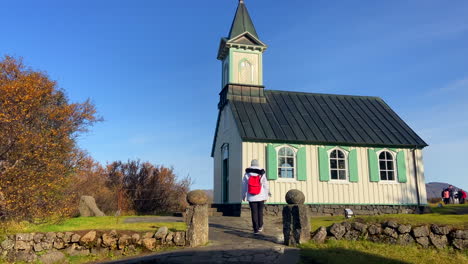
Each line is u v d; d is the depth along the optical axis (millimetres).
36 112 12695
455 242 8992
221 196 21625
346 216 14469
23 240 9680
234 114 19203
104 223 12422
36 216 11602
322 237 9531
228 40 21156
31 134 11820
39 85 13500
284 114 20234
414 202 19250
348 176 18781
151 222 13062
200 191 9898
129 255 9328
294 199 9641
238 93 20859
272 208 17391
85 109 15859
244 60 21484
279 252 8570
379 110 22656
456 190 30969
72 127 15016
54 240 9758
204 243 9594
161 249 9375
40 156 12008
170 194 23203
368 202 18703
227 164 20766
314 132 19016
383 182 19109
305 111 21047
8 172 10938
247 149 17688
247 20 22109
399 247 9047
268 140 17859
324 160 18516
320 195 18172
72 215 15602
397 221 9727
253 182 10852
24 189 10773
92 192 21188
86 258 9414
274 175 17594
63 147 13273
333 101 22953
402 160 19500
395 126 20906
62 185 13234
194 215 9570
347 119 20984
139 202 21969
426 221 9711
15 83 11930
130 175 22703
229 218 16016
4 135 11398
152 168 23328
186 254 8516
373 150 19281
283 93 22734
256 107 20406
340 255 8234
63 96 15438
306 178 18109
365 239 9547
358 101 23484
